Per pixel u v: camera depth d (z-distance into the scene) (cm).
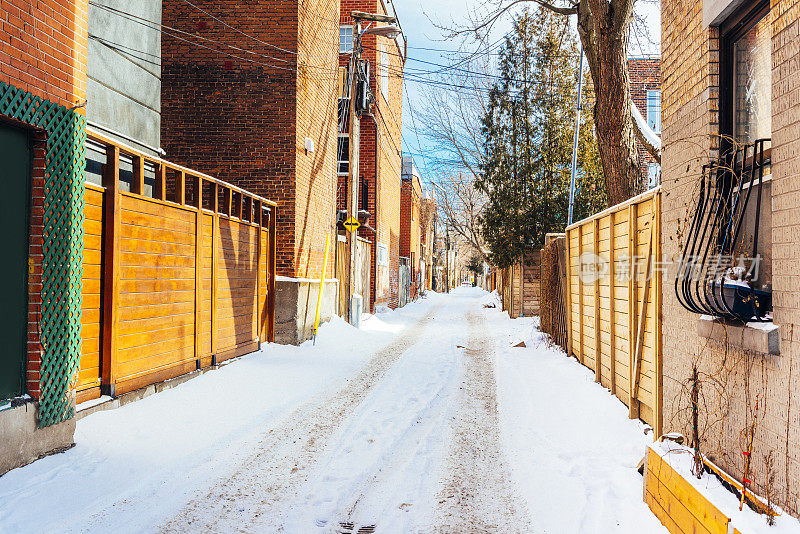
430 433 583
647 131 1239
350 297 1541
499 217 1975
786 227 301
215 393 701
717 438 392
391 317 2173
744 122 388
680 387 465
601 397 708
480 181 2048
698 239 431
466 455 512
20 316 441
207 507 389
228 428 577
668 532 346
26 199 450
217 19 1161
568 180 1862
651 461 390
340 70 1858
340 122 2006
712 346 399
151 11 870
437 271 6431
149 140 865
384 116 2359
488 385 838
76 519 360
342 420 631
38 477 411
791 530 266
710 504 295
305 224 1212
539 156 1933
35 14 443
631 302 613
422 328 1767
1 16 408
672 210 488
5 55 412
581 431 571
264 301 1048
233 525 361
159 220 670
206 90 1162
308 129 1241
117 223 577
